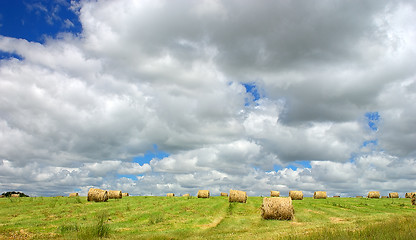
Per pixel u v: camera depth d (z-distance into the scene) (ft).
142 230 67.77
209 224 78.74
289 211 90.43
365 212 107.14
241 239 53.83
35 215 83.61
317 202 142.82
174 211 99.60
